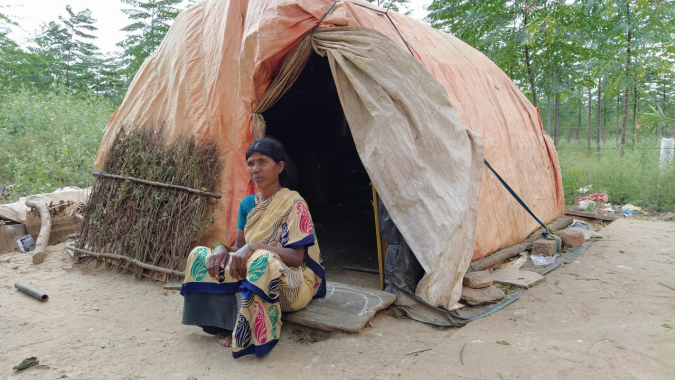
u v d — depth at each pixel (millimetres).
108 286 4234
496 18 10609
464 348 2979
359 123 3822
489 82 6086
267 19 3967
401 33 4910
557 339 3133
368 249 5797
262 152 2930
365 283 4516
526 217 5734
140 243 4500
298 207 2969
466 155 3844
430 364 2756
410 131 3705
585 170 10461
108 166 5078
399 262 3793
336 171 8703
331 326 3135
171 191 4570
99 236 4785
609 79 11203
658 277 4543
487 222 4859
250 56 4160
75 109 10844
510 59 10906
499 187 5195
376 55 3758
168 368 2725
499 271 4652
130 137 5191
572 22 10219
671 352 2906
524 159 6035
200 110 4785
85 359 2832
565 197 9594
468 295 3848
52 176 7906
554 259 5137
